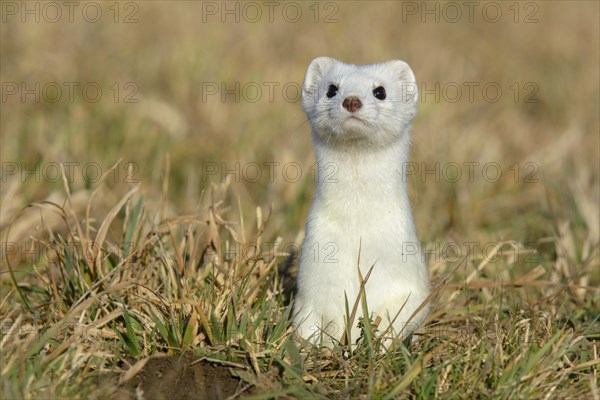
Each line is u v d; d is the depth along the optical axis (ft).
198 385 35.91
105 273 41.91
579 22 113.50
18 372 33.94
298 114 76.54
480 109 82.84
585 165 68.49
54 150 63.98
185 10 97.91
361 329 38.63
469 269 51.26
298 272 40.96
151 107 73.26
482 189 65.87
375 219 39.75
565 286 45.70
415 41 97.45
